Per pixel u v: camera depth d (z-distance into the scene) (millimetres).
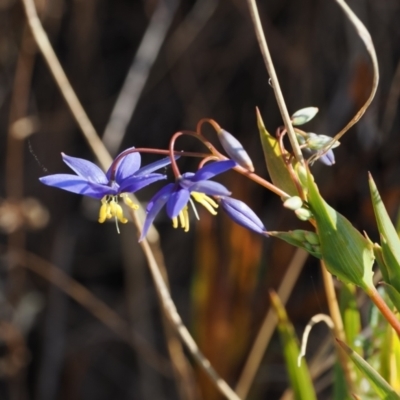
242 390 632
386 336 526
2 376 850
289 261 725
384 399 486
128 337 817
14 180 797
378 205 476
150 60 832
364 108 485
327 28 859
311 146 484
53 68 586
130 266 858
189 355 706
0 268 876
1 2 869
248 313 691
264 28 888
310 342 753
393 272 477
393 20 815
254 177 478
